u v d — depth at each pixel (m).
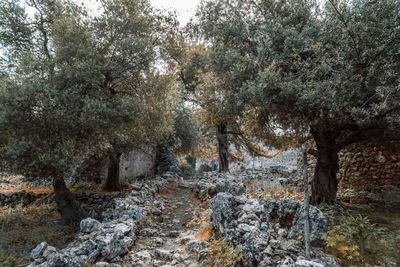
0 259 8.07
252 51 9.25
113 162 15.73
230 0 9.55
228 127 23.17
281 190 10.62
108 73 11.53
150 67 12.90
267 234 5.83
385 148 10.30
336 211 7.52
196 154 26.73
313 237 5.58
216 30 9.53
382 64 6.53
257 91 7.60
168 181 16.91
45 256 6.07
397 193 9.50
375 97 6.77
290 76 7.68
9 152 9.20
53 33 11.12
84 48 10.52
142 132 13.68
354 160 11.31
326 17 7.75
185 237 7.89
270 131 10.02
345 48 7.00
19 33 12.96
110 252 6.42
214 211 7.72
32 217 12.28
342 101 6.78
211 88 9.91
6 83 9.60
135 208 9.47
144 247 7.48
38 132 9.95
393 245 5.77
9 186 18.11
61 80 10.41
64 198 11.30
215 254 6.45
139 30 12.31
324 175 8.73
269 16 8.92
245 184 12.96
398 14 6.41
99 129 10.50
